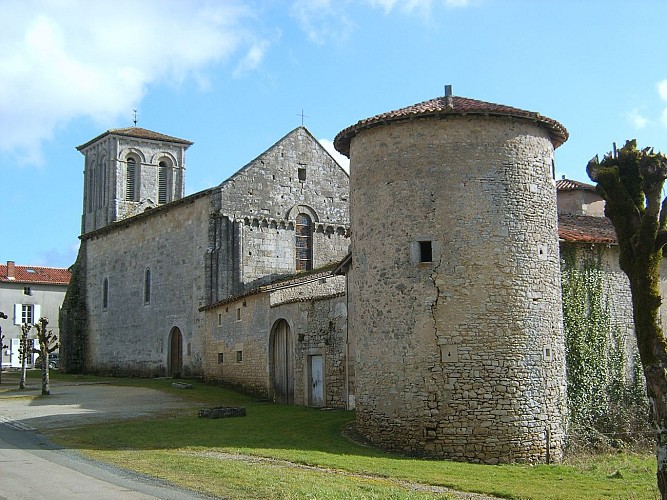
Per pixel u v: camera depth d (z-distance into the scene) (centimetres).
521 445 1911
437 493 1351
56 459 1636
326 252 4481
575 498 1368
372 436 2022
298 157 4469
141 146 6906
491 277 1959
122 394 3375
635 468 1795
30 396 3328
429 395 1933
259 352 3284
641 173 1177
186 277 4359
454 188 1991
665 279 2609
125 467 1516
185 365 4275
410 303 1986
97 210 6894
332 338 2786
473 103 2139
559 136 2175
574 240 2402
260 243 4234
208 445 1842
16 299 6962
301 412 2603
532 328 1981
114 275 5191
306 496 1202
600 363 2400
